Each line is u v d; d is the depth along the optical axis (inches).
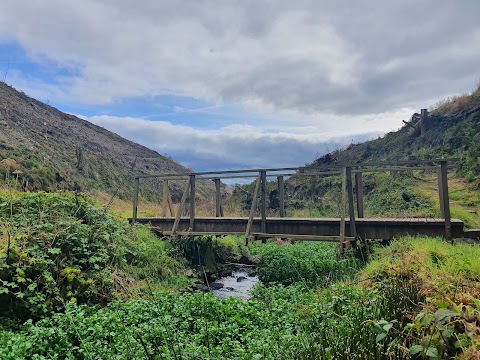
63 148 1125.7
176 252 487.5
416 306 189.8
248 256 574.9
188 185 527.8
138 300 296.0
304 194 1018.7
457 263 260.7
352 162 1158.3
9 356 184.9
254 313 257.8
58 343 210.7
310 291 335.9
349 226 432.1
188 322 250.5
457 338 144.1
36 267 288.7
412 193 718.5
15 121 1087.0
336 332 176.9
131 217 580.4
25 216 349.7
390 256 339.9
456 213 563.2
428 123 1044.5
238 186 1066.7
